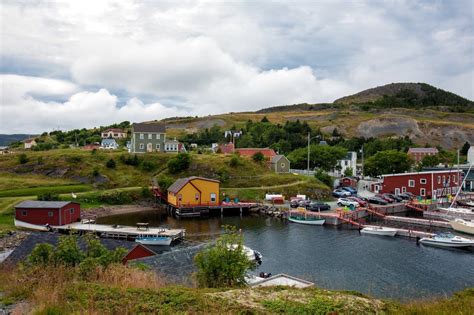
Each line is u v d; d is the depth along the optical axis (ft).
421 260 122.83
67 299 40.14
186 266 79.20
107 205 221.25
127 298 41.29
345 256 127.24
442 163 389.19
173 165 274.16
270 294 48.60
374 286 98.89
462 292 56.13
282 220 193.47
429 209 210.18
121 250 65.62
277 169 293.43
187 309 39.47
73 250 58.39
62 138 491.31
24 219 165.27
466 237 151.74
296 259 123.75
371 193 243.81
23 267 54.13
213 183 217.77
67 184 246.47
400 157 306.76
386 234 155.74
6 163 268.21
